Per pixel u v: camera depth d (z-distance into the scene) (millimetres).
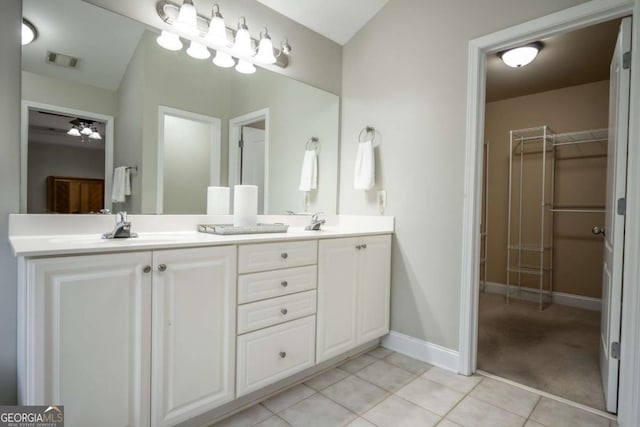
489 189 4023
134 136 1675
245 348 1523
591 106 3328
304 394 1761
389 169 2367
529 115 3703
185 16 1662
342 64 2666
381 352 2318
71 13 1494
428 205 2166
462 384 1886
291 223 2357
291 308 1712
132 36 1657
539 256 3643
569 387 1868
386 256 2295
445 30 2090
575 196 3424
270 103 2221
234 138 2051
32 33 1403
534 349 2387
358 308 2098
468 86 1981
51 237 1408
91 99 1552
